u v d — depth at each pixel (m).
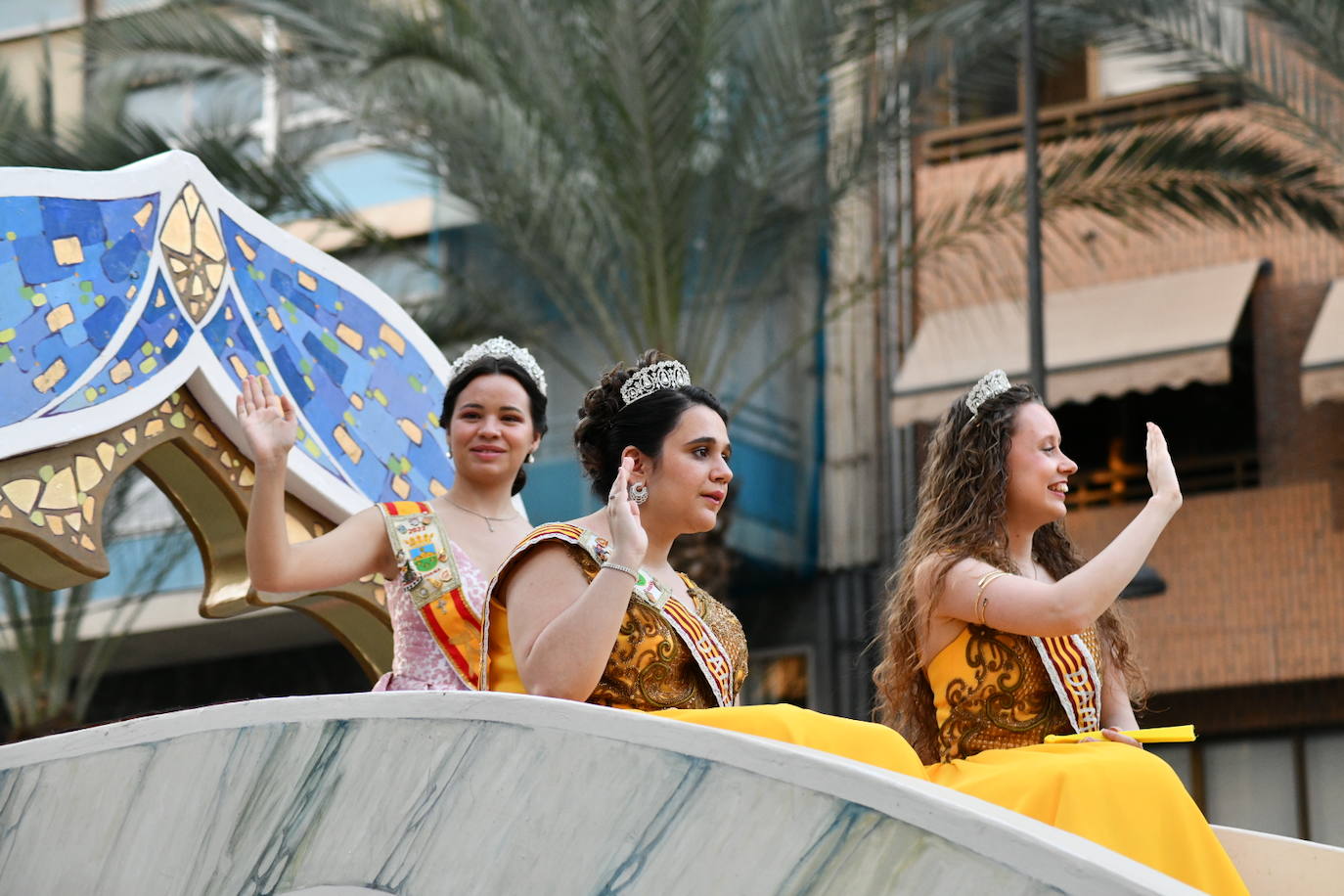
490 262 18.88
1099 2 15.26
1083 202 15.76
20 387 5.50
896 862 3.51
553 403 18.75
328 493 6.46
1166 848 4.85
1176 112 18.61
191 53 15.31
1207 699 18.08
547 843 3.91
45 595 18.00
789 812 3.66
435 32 14.29
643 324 15.30
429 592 5.79
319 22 14.70
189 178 6.24
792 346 16.44
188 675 21.67
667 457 5.21
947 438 5.79
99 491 5.76
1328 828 17.36
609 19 13.96
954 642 5.47
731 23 14.58
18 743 5.01
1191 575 18.20
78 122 14.96
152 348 5.95
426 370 7.08
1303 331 18.22
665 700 5.00
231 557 6.43
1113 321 18.16
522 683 4.95
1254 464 18.42
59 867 4.76
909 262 16.38
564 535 4.98
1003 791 4.86
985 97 17.05
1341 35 14.73
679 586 5.27
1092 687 5.49
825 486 18.97
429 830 4.09
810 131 14.73
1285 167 15.44
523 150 14.07
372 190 19.83
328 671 21.17
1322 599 17.67
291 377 6.50
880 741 4.58
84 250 5.79
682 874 3.73
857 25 14.64
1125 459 18.97
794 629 19.27
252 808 4.43
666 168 14.45
